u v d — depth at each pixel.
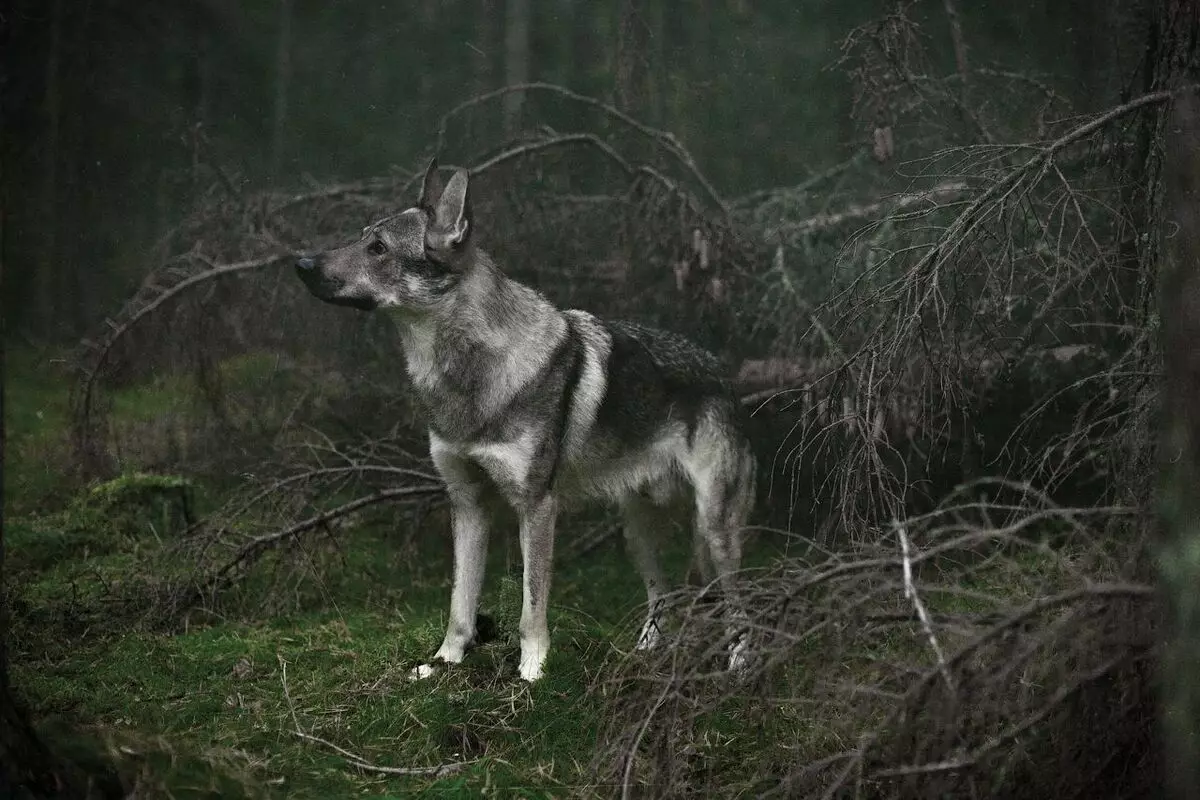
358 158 12.42
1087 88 6.75
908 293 4.12
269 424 7.36
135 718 4.31
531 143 7.07
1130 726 2.95
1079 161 5.14
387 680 4.72
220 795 3.30
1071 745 2.91
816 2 10.73
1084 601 2.82
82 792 3.02
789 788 3.08
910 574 2.91
